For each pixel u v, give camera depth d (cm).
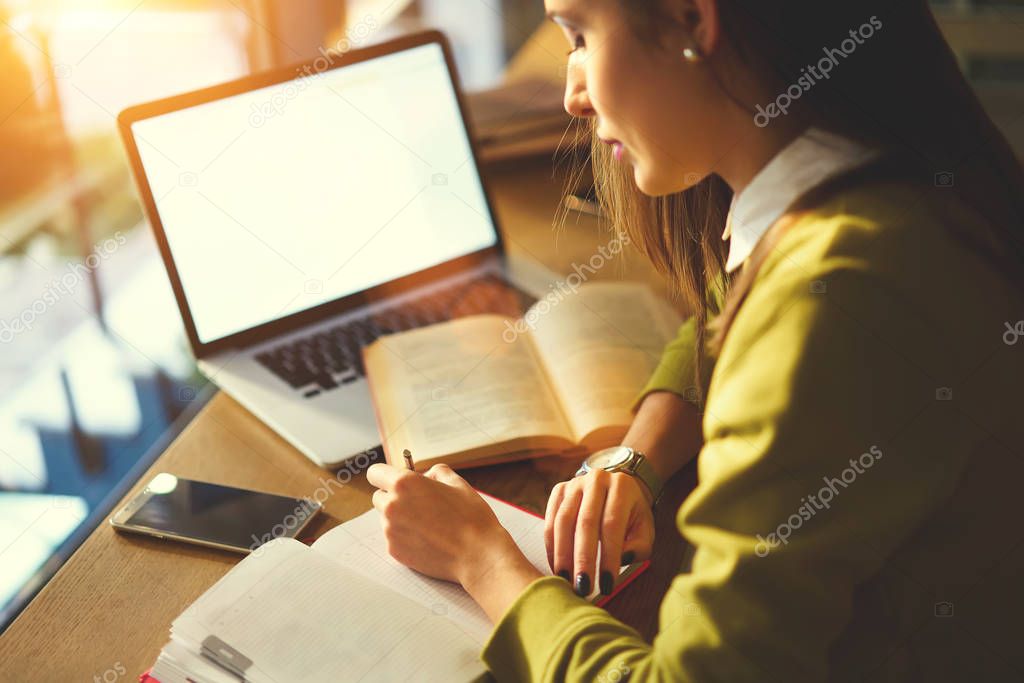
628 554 83
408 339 116
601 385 106
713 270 99
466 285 133
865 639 67
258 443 104
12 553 169
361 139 130
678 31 67
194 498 94
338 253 128
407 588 81
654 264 105
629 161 78
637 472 92
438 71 136
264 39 212
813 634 62
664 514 91
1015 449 65
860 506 60
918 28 67
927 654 67
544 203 155
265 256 123
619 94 71
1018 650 68
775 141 69
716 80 68
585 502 86
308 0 212
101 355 214
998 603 67
